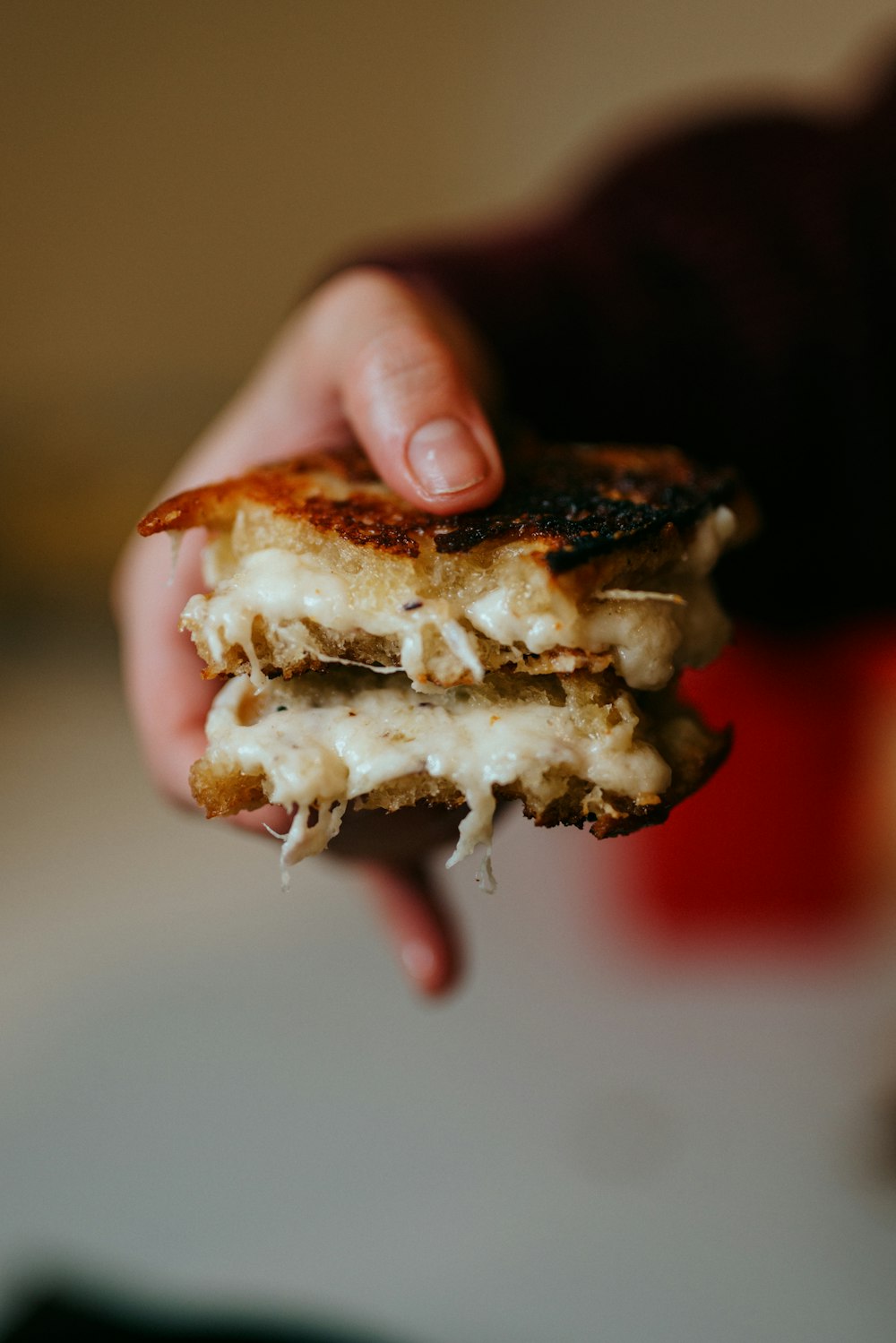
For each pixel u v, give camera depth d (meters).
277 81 1.13
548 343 0.47
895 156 0.51
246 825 0.35
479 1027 0.56
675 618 0.30
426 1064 0.54
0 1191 0.47
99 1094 0.52
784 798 0.57
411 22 1.18
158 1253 0.45
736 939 0.60
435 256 0.47
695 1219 0.45
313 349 0.39
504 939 0.62
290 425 0.40
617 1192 0.47
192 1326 0.39
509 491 0.31
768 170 0.51
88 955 0.63
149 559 0.38
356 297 0.39
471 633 0.29
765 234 0.49
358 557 0.29
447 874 0.68
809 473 0.52
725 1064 0.53
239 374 1.14
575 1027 0.56
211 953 0.62
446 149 1.25
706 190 0.50
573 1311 0.42
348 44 1.16
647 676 0.29
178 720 0.38
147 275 1.11
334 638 0.29
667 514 0.30
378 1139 0.49
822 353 0.50
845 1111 0.49
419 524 0.30
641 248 0.50
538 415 0.47
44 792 0.83
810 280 0.49
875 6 0.91
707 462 0.51
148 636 0.38
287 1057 0.54
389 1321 0.42
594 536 0.28
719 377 0.50
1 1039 0.56
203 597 0.29
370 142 1.21
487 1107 0.51
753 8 0.99
